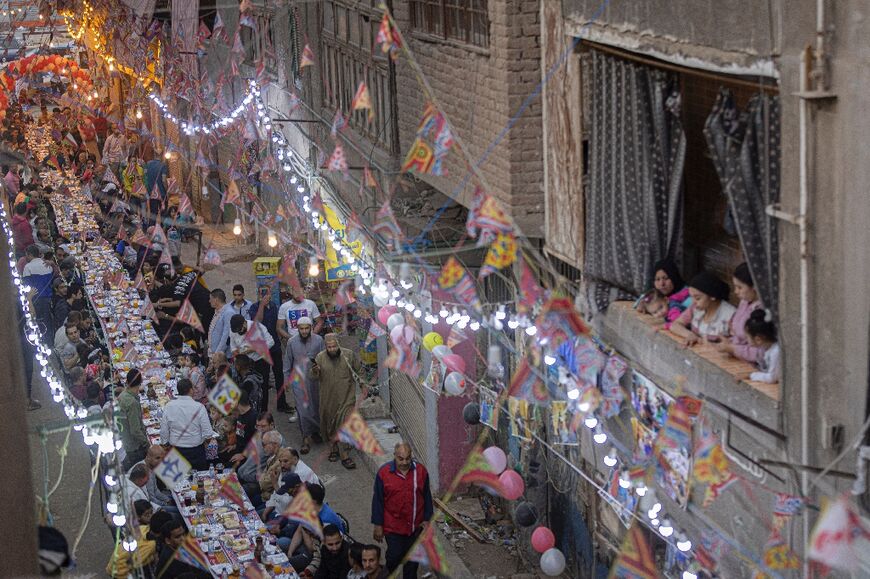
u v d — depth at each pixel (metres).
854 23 6.61
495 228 8.84
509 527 14.07
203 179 26.98
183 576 10.66
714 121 8.16
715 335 8.77
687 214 10.20
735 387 8.15
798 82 7.14
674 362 9.02
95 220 26.08
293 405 18.41
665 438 7.78
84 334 18.66
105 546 13.98
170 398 16.25
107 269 22.42
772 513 7.82
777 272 7.78
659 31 8.88
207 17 29.31
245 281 24.94
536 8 11.51
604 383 10.04
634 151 9.77
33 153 33.44
